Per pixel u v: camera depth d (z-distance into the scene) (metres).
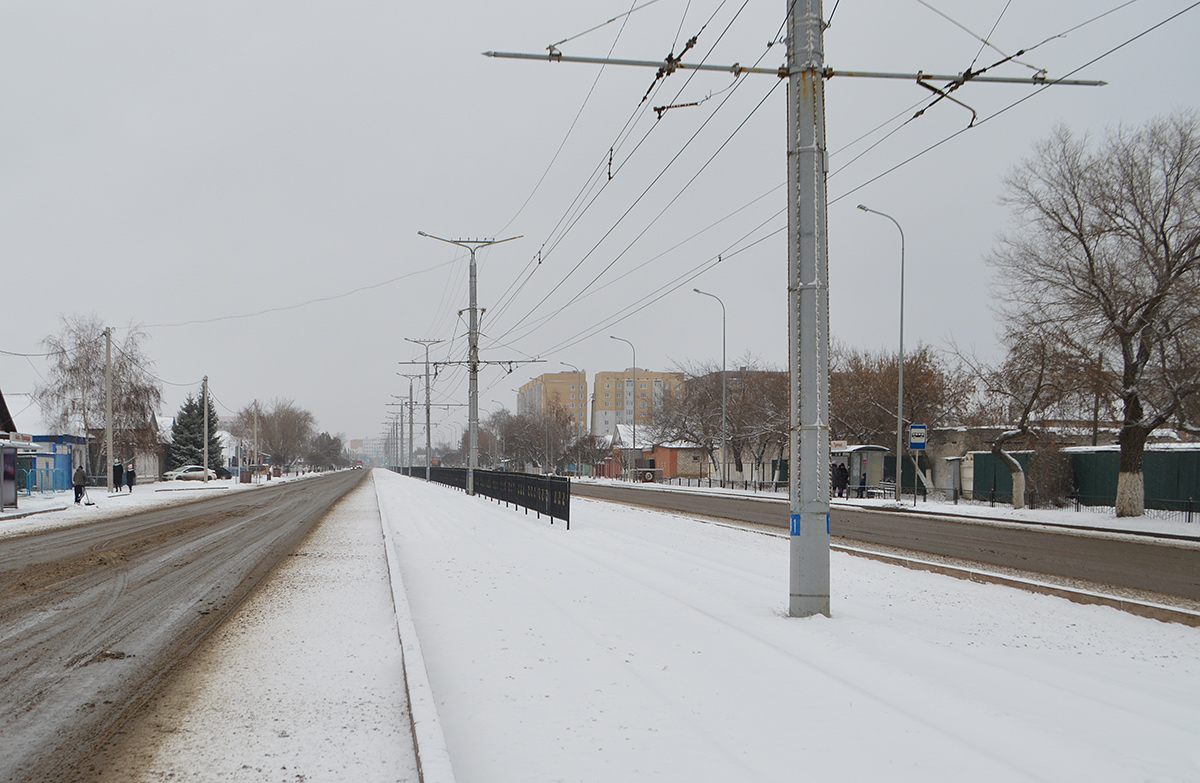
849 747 4.46
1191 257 22.94
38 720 5.10
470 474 38.06
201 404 85.06
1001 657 6.63
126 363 52.62
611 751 4.42
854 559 13.80
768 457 61.88
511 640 7.16
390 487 53.53
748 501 37.03
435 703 5.13
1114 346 24.84
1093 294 24.70
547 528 19.61
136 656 6.81
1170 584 11.69
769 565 12.76
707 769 4.15
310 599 9.68
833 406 48.19
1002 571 12.87
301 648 7.09
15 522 24.25
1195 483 25.86
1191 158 23.48
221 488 54.22
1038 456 31.41
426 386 68.25
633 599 9.31
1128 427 24.89
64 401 50.38
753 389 58.03
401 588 9.50
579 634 7.39
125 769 4.27
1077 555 15.47
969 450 41.31
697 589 10.06
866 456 41.41
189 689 5.80
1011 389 29.42
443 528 19.67
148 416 54.12
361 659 6.69
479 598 9.41
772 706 5.21
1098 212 25.12
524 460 105.88
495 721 4.95
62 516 27.09
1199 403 24.05
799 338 8.48
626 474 79.31
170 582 11.19
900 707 5.19
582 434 98.50
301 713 5.23
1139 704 5.37
